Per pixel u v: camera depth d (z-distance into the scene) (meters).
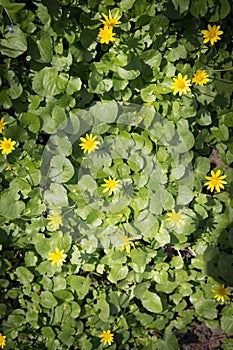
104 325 0.82
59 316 0.81
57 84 0.72
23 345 0.82
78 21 0.71
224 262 0.80
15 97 0.72
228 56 0.77
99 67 0.72
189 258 0.84
